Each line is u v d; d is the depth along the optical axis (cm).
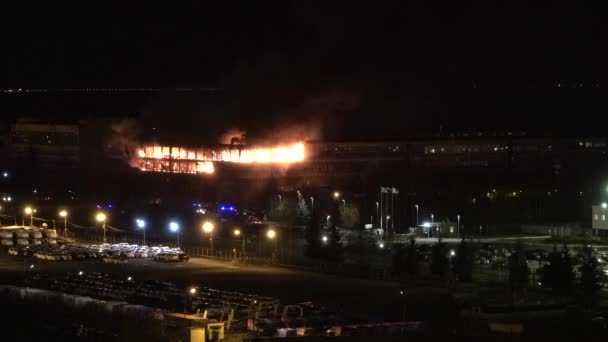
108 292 9662
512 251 13012
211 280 10688
